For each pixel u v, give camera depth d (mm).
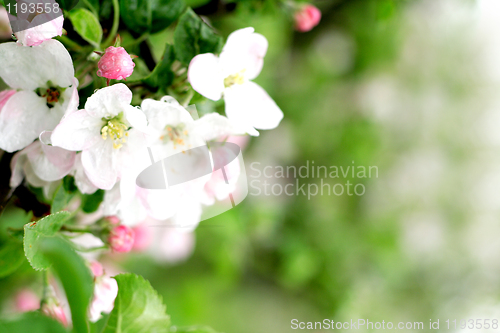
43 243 486
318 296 1542
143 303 509
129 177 500
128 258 922
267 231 1300
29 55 495
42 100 505
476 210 2137
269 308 1512
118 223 532
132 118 492
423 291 1919
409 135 1938
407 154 1948
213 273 1246
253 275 1581
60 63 494
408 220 1919
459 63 1996
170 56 519
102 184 498
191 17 522
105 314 539
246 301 1503
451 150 2068
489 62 2045
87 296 485
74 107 486
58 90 506
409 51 1837
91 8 534
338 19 1593
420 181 1971
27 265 559
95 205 517
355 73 1703
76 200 542
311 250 1495
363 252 1649
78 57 515
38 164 505
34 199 527
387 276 1713
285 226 1450
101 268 533
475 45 2008
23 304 659
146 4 535
